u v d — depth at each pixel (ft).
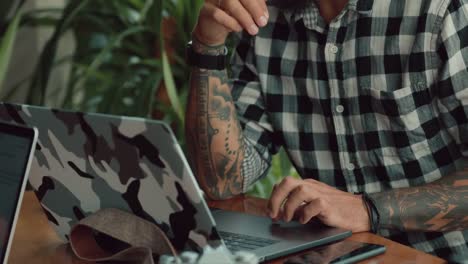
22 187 3.55
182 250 3.69
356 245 4.21
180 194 3.47
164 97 10.11
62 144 3.85
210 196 5.64
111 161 3.67
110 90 9.43
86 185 3.94
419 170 5.48
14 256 4.19
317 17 5.61
